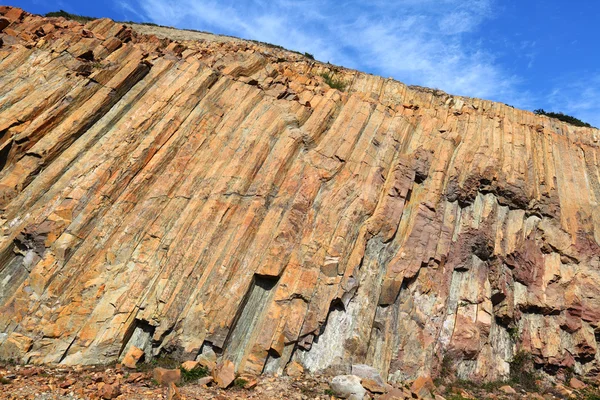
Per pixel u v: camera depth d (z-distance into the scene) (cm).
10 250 1811
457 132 2956
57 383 1417
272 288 1978
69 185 1961
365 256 2197
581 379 2317
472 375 2153
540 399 2006
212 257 1938
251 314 1906
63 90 2206
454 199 2600
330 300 1961
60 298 1719
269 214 2120
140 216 1973
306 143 2425
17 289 1738
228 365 1673
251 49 3531
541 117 3381
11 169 1984
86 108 2183
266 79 2764
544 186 2825
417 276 2281
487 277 2448
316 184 2275
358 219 2236
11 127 2030
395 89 3403
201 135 2308
